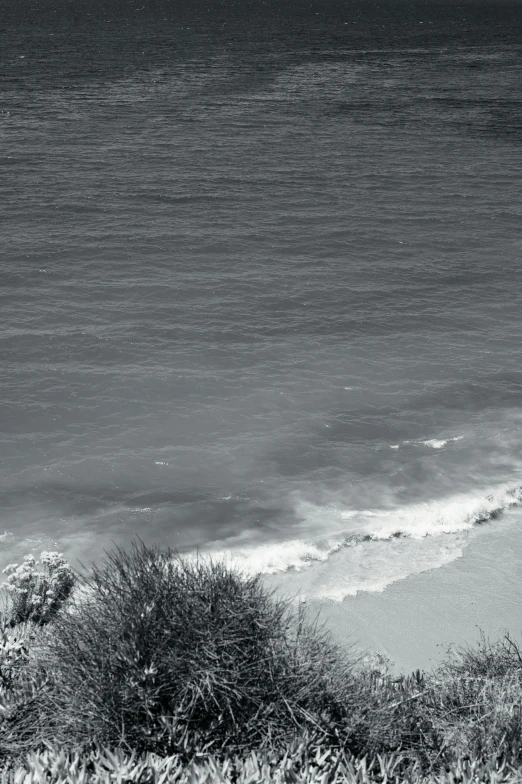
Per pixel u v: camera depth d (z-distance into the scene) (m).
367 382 26.81
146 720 7.33
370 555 17.92
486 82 108.88
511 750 8.34
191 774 6.76
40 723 7.50
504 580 17.05
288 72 113.38
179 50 140.12
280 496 20.56
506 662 11.27
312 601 16.02
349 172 55.97
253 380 26.69
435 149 64.56
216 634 7.62
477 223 45.09
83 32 174.75
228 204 47.09
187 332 29.97
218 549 18.23
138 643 7.54
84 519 19.48
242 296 33.44
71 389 25.64
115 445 22.80
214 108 80.88
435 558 17.83
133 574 8.16
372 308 32.72
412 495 20.64
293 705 7.61
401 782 7.43
